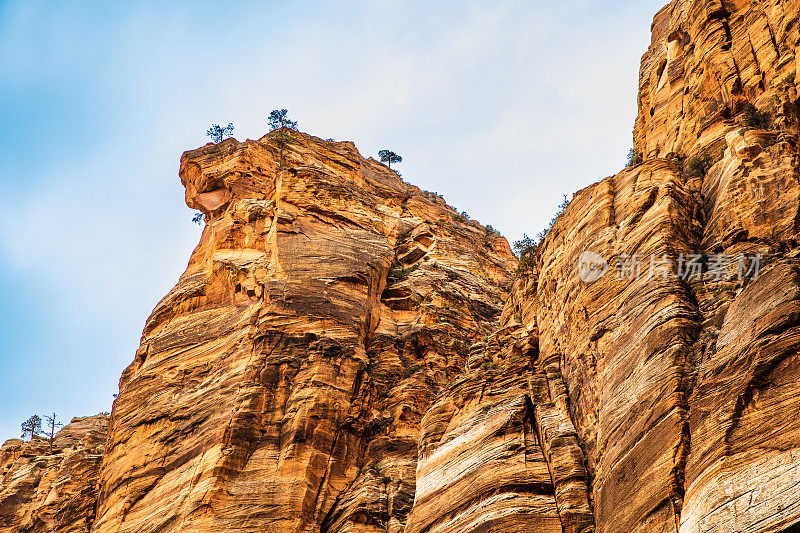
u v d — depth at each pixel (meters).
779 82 47.16
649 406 35.41
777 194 39.88
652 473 33.44
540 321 51.00
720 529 29.42
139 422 62.94
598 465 38.25
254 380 59.16
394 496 52.53
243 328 65.12
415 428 58.41
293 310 63.66
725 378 32.97
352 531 50.78
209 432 57.97
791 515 27.92
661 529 31.92
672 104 56.78
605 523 35.38
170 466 58.62
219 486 53.59
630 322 40.06
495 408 46.25
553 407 44.19
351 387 59.41
